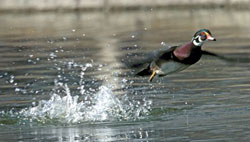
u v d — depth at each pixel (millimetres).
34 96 13562
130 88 14094
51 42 22703
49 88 14414
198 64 17094
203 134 10117
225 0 33406
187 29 25562
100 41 22609
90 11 33281
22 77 15852
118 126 11016
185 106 12148
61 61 18344
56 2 33344
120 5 33438
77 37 23984
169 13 32375
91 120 11578
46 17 31703
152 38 23031
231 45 20672
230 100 12414
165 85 14289
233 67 16297
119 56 18797
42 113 12070
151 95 13258
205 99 12633
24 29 26969
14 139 10352
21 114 12070
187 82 14531
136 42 22078
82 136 10398
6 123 11508
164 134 10250
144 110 11961
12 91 14188
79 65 17484
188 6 33719
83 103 12789
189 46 10297
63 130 10914
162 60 10461
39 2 33562
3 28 27672
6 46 22031
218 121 10883
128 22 28875
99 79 15305
